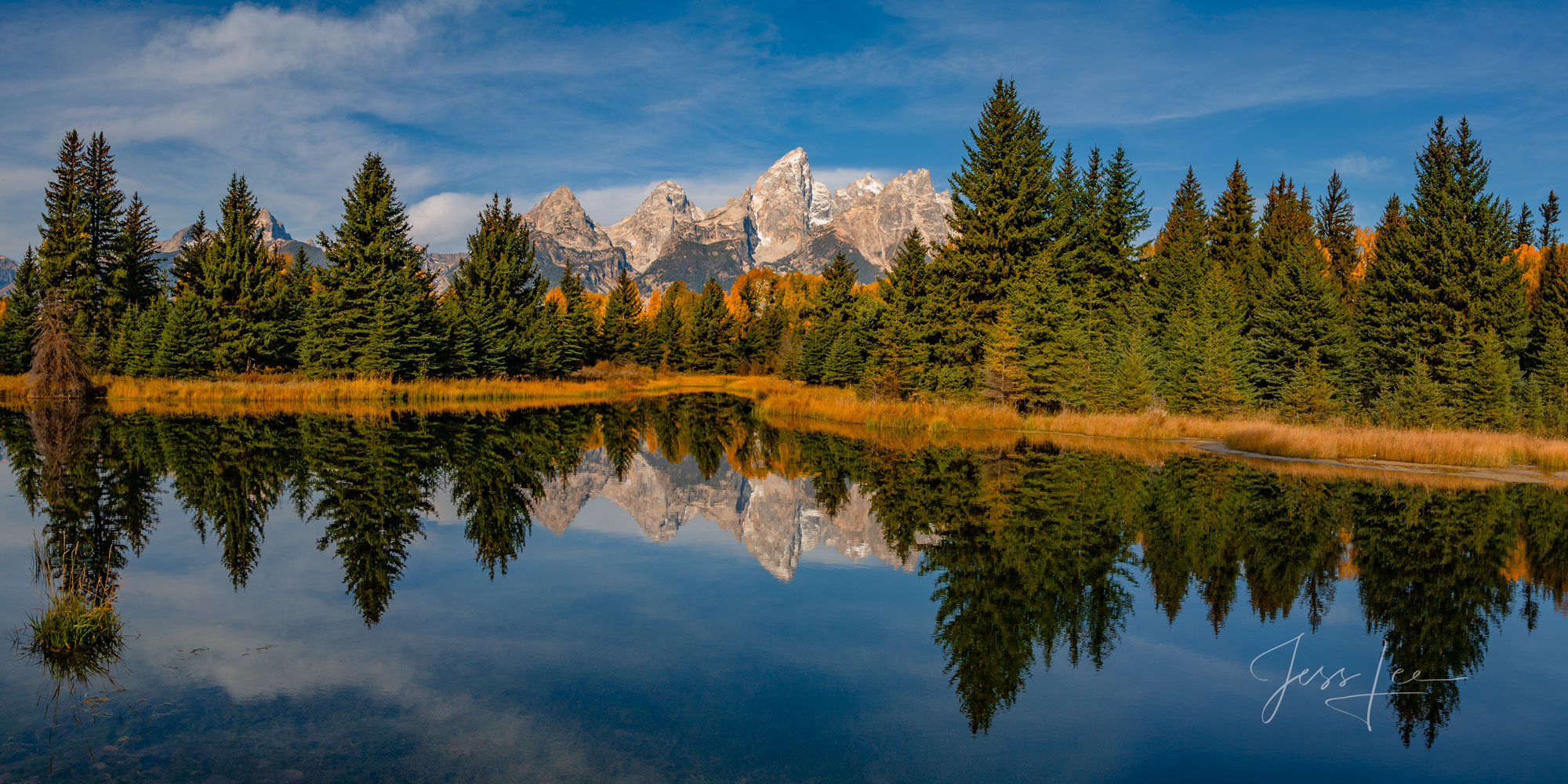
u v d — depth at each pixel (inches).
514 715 242.5
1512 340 1398.9
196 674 269.9
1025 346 1400.1
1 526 499.5
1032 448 1050.7
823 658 300.2
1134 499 644.1
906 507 619.8
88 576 392.8
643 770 206.5
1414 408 1226.0
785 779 204.2
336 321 1834.4
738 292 4719.5
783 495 699.4
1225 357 1368.1
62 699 248.1
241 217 1866.4
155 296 2121.1
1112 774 213.3
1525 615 362.9
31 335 1929.1
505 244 2429.9
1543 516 595.5
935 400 1536.7
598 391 2541.8
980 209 1525.6
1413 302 1464.1
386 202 1911.9
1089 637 329.1
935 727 240.8
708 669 286.7
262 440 958.4
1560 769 220.5
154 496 603.2
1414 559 462.3
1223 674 290.4
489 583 401.1
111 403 1531.7
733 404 2145.7
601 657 296.7
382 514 558.6
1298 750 232.1
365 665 282.7
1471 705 266.8
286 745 217.9
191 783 194.1
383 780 198.2
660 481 794.2
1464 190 1437.0
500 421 1366.9
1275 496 664.4
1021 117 1541.6
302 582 391.2
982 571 431.2
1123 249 1766.7
